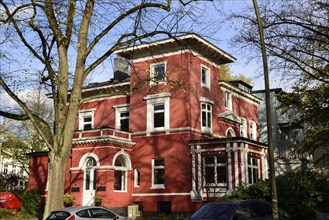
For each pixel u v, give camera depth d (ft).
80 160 95.45
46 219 51.75
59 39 54.34
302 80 68.39
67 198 91.20
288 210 60.85
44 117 135.33
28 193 100.73
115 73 120.16
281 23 57.72
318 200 60.49
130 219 82.48
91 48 57.47
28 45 56.54
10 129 137.80
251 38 58.80
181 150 91.81
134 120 101.30
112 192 90.48
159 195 92.48
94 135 95.04
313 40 57.82
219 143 88.07
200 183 87.10
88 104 116.78
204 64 102.37
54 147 54.75
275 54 58.65
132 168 98.53
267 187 64.08
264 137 136.67
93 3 57.93
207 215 39.37
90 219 53.78
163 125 97.19
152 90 99.45
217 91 106.93
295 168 123.85
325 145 80.79
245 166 85.76
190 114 92.99
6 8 51.47
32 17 54.39
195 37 93.25
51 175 54.08
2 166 175.73
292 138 132.57
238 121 113.60
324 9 57.21
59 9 51.75
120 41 59.47
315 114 71.51
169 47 98.43
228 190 84.07
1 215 87.66
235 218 38.17
